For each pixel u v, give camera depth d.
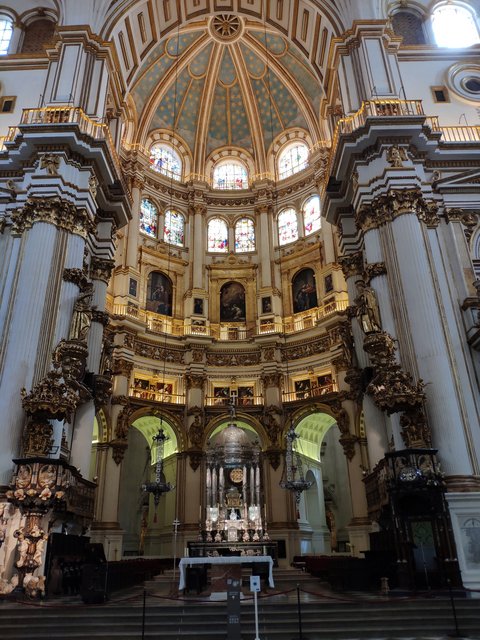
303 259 27.58
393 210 14.84
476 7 21.27
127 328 24.19
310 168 28.59
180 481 23.59
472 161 16.70
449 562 11.03
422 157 16.30
